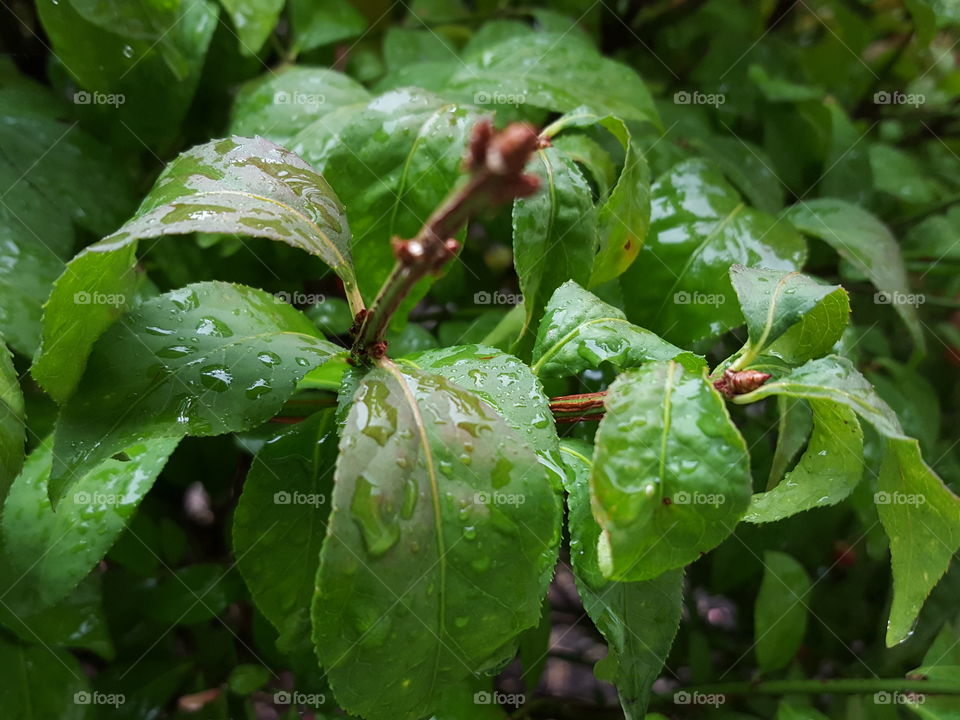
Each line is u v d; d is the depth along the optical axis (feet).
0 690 0.97
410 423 0.77
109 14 1.03
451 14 1.53
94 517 0.90
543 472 0.78
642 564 0.76
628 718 0.83
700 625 1.49
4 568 0.89
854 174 1.47
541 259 0.92
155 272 1.17
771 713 1.17
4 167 1.09
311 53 1.37
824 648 1.41
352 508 0.74
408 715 0.78
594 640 1.58
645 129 1.30
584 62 1.19
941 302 1.52
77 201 1.12
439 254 0.73
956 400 1.62
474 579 0.77
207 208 0.78
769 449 1.23
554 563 0.79
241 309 0.87
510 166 0.67
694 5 1.58
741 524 1.22
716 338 1.11
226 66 1.28
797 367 0.84
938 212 1.57
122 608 1.12
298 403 0.97
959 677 1.09
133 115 1.15
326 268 1.23
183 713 1.10
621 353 0.85
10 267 1.03
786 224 1.09
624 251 0.97
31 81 1.20
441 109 0.97
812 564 1.36
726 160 1.30
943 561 0.79
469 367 0.84
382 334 0.81
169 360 0.83
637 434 0.76
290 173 0.84
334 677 0.75
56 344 0.79
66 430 0.81
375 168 0.96
